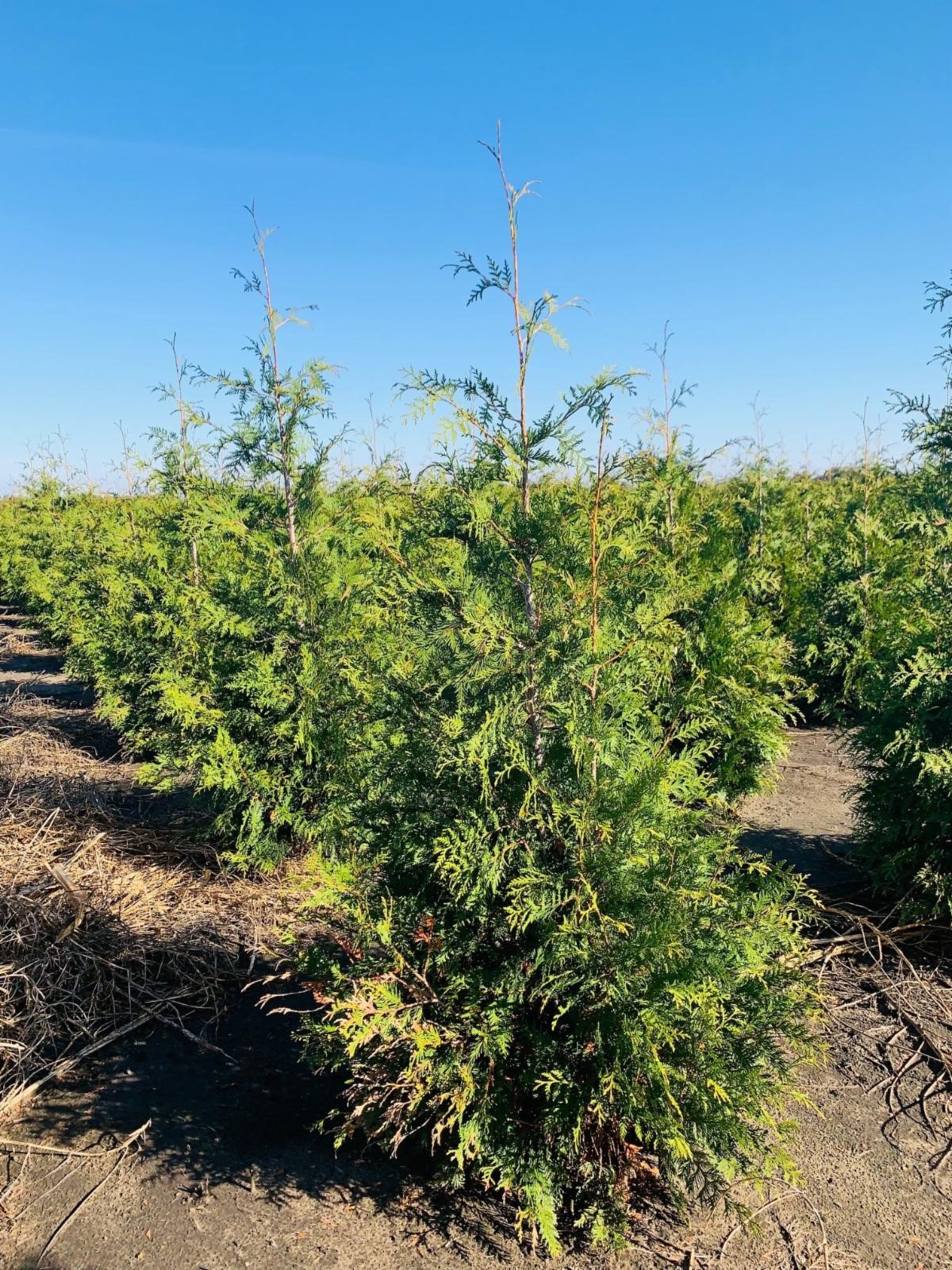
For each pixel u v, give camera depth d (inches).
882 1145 134.0
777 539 422.9
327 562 230.7
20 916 181.0
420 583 135.4
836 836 255.9
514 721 125.0
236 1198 124.1
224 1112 142.9
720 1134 112.8
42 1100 146.3
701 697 237.8
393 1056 118.3
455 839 114.8
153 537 385.1
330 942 175.8
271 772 223.8
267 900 214.7
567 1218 120.3
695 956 114.7
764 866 138.1
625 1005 113.3
